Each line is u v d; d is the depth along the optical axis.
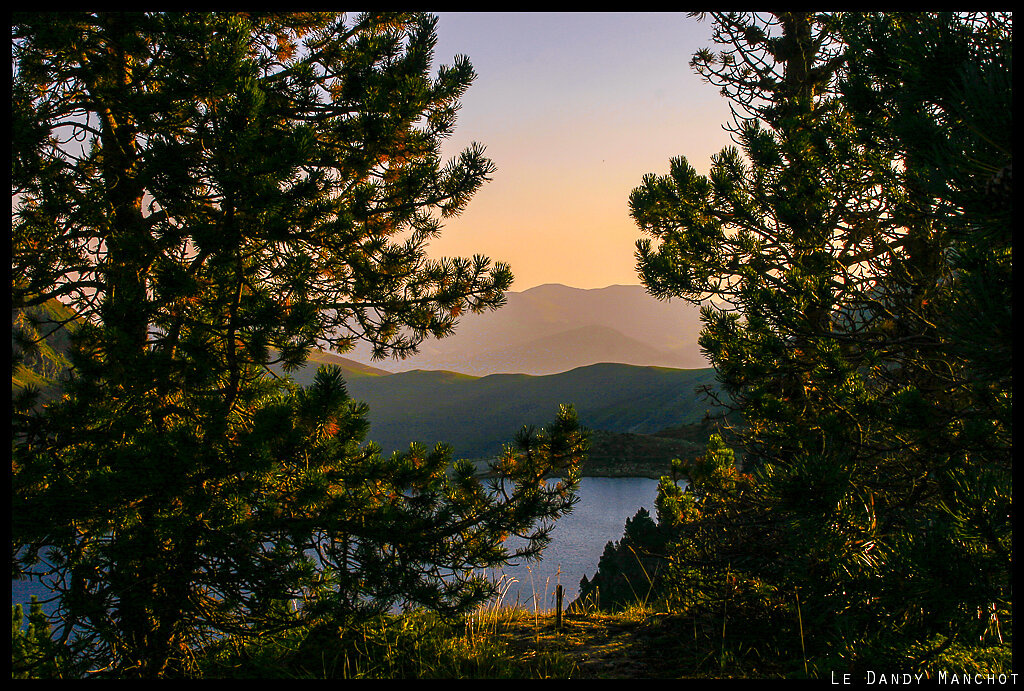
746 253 7.66
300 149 5.70
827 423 5.38
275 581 5.46
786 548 5.93
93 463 5.64
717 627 6.34
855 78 4.82
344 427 6.50
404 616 6.93
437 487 6.85
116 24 5.65
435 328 7.08
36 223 5.80
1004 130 2.62
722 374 6.88
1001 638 3.36
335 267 7.00
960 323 3.06
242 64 5.79
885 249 6.71
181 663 5.61
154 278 5.96
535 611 8.55
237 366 6.07
